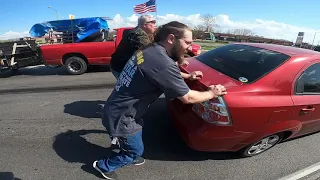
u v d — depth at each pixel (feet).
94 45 27.99
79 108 16.10
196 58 12.55
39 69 32.65
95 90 20.72
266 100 9.17
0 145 11.26
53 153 10.68
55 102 17.34
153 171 9.68
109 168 8.86
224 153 11.10
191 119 9.42
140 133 8.07
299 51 11.18
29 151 10.82
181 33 6.42
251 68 10.11
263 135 9.78
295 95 9.95
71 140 11.76
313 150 11.78
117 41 27.37
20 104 16.90
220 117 8.71
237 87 9.14
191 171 9.81
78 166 9.83
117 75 12.12
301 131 11.39
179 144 11.58
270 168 10.28
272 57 10.44
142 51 6.81
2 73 29.81
